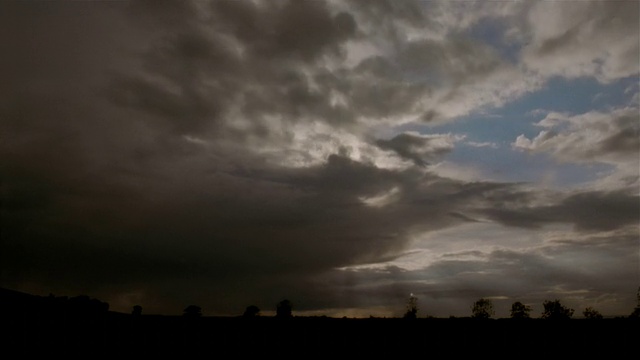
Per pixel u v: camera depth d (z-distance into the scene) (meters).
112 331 26.11
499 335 28.80
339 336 28.89
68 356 20.64
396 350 25.64
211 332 28.53
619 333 27.64
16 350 20.36
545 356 23.97
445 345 26.66
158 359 21.91
